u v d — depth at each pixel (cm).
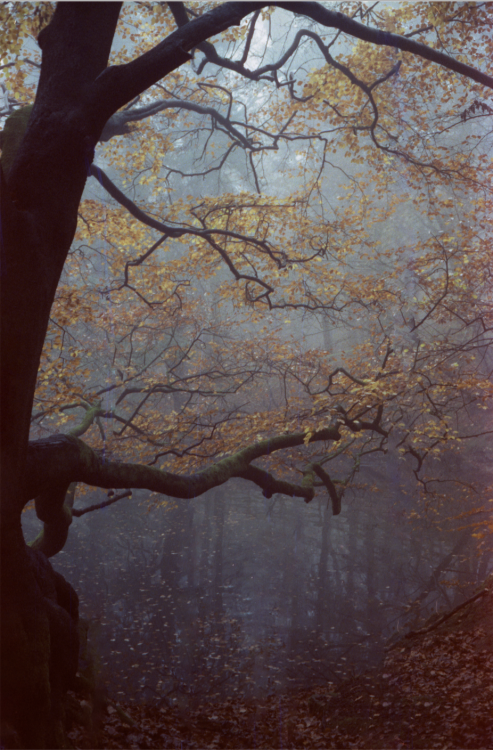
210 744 675
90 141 429
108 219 1170
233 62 923
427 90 1173
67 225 429
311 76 1058
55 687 518
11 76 916
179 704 891
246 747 673
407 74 1165
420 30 1028
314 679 990
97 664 723
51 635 497
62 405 1075
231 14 470
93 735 548
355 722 722
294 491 980
